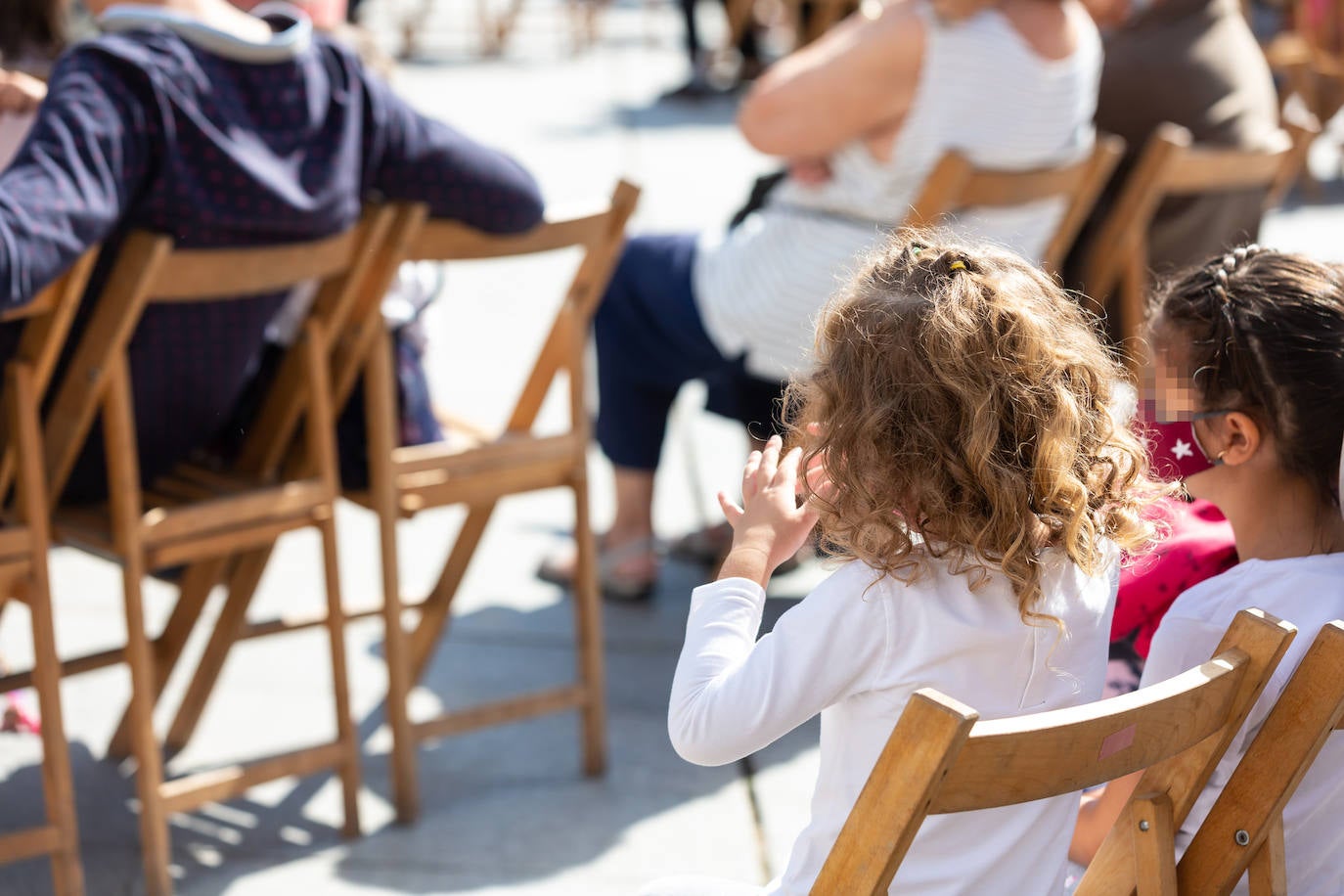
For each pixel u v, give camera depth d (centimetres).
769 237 351
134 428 263
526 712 307
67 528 262
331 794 306
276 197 242
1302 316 174
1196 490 186
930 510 156
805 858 166
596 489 477
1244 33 416
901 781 131
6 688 275
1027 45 335
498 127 930
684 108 1016
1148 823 158
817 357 171
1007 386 156
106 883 273
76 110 224
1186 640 176
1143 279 388
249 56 241
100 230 223
